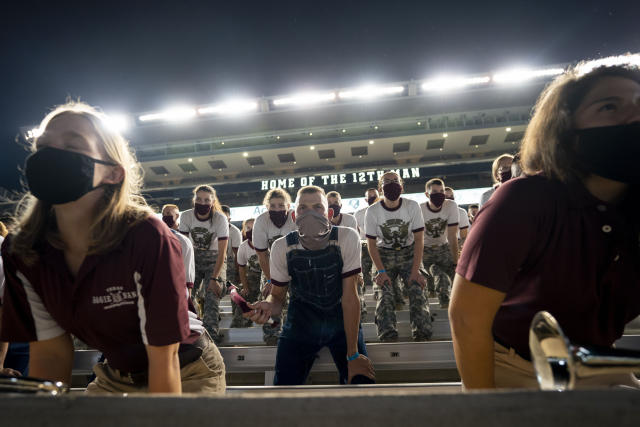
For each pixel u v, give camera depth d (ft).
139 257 3.32
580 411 1.07
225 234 14.30
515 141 91.66
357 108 94.02
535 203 2.81
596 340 3.00
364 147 93.97
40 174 3.12
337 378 8.77
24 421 1.20
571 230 2.75
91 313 3.49
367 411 1.14
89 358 8.82
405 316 12.42
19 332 3.77
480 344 2.92
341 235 7.61
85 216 3.43
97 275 3.38
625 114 2.69
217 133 97.60
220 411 1.16
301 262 7.57
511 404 1.10
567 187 2.82
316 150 94.79
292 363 7.27
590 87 2.85
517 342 3.12
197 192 14.33
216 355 4.79
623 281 2.78
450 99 90.89
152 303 3.26
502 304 3.20
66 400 1.21
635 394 1.08
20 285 3.69
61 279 3.47
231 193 76.74
